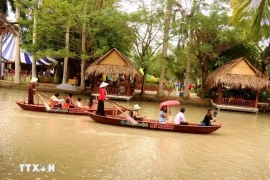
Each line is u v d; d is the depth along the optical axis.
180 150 11.62
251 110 25.67
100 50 26.39
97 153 10.41
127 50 32.47
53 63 37.84
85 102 23.81
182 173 9.12
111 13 25.98
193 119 19.97
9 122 13.96
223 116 22.59
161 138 13.22
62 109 16.77
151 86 40.12
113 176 8.42
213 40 27.27
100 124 15.02
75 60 35.56
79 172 8.52
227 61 30.59
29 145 10.68
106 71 25.39
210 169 9.71
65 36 29.33
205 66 29.64
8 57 34.84
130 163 9.64
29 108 17.00
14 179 7.73
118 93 27.12
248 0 7.48
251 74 25.36
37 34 28.12
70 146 10.98
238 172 9.65
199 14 24.97
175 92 37.16
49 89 28.95
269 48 28.38
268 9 7.32
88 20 26.08
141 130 14.39
